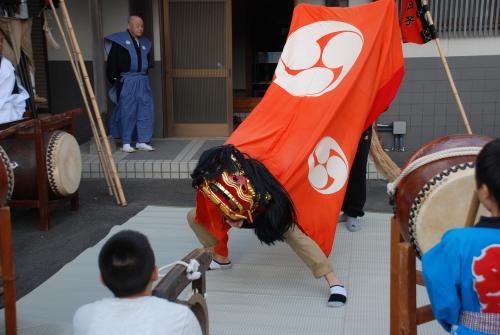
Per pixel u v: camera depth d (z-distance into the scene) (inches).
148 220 212.1
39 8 317.1
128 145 289.6
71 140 213.5
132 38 284.8
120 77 285.1
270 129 158.7
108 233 200.4
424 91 292.8
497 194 70.9
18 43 223.0
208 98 326.0
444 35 286.7
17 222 213.8
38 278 166.6
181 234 197.2
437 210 96.3
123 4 300.8
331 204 152.2
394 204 105.2
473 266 73.0
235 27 407.8
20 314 142.5
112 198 241.4
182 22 318.3
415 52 289.6
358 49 169.6
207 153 140.3
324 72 167.9
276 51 426.9
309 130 154.3
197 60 322.3
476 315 74.7
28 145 202.4
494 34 283.6
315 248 146.9
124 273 75.4
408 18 221.3
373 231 199.0
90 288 156.9
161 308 76.1
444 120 294.2
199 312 106.0
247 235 196.7
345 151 158.4
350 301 148.7
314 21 181.9
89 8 305.4
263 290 155.6
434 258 76.0
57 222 213.0
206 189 137.3
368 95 165.2
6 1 231.8
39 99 239.6
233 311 143.8
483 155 72.2
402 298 97.5
